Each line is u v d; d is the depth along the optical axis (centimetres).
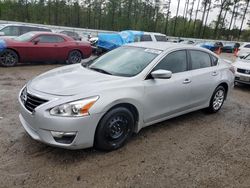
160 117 489
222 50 3722
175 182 357
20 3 5728
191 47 558
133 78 438
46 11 6069
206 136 506
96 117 379
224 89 641
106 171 370
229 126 566
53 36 1193
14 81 834
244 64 979
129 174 367
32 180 342
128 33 1619
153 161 403
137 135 483
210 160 418
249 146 477
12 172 354
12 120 513
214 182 364
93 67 496
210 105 614
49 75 454
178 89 500
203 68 575
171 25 6594
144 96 441
